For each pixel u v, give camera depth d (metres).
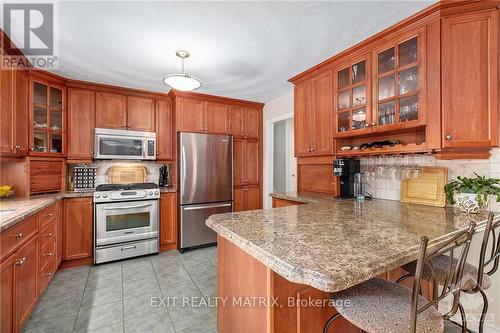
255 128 4.14
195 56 2.38
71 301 2.08
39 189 2.73
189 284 2.40
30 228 1.86
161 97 3.61
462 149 1.68
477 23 1.61
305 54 2.34
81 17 1.75
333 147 2.47
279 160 5.38
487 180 1.62
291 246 0.99
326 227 1.30
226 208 3.69
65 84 2.98
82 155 3.09
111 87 3.23
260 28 1.91
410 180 2.10
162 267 2.81
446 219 1.49
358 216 1.58
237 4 1.62
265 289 1.06
